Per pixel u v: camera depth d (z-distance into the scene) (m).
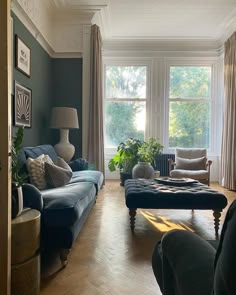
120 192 4.69
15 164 1.76
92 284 1.77
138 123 6.14
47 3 4.33
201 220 3.21
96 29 4.79
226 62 5.36
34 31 3.85
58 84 4.91
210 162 4.85
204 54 6.07
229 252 0.64
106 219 3.17
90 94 4.83
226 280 0.63
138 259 2.15
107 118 6.16
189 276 0.92
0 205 1.45
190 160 5.17
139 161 4.99
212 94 6.11
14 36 3.13
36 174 2.59
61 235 1.94
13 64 3.12
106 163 6.12
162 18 5.00
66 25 4.84
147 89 6.12
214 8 4.60
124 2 4.41
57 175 2.66
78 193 2.31
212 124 6.12
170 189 2.89
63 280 1.82
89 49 4.82
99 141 4.91
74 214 1.93
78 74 4.89
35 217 1.67
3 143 1.44
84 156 4.87
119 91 6.14
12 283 1.55
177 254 1.07
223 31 5.56
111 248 2.36
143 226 2.96
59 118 4.22
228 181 5.17
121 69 6.14
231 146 5.12
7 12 1.44
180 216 3.37
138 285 1.77
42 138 4.37
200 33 5.68
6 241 1.45
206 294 0.81
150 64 6.09
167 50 6.08
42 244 1.93
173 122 6.13
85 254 2.22
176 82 6.14
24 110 3.48
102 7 4.57
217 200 2.66
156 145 5.45
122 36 5.84
